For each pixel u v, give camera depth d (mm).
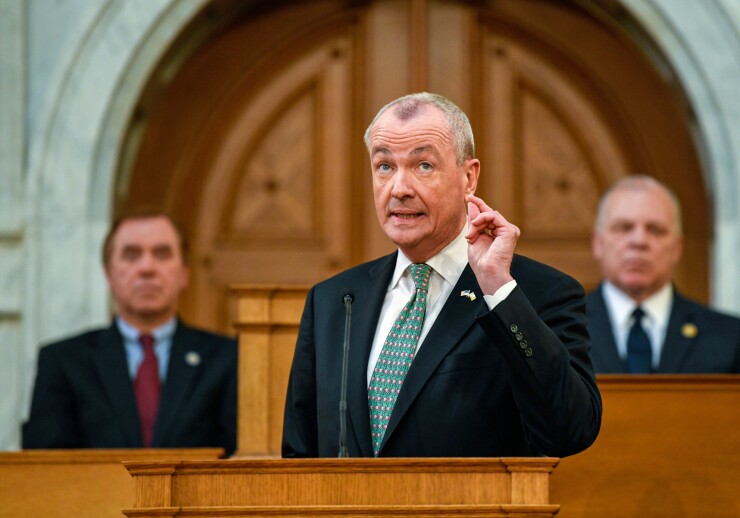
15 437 13922
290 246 14906
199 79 15117
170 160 14984
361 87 15039
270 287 8734
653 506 8281
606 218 11422
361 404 6273
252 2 14992
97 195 14289
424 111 6426
